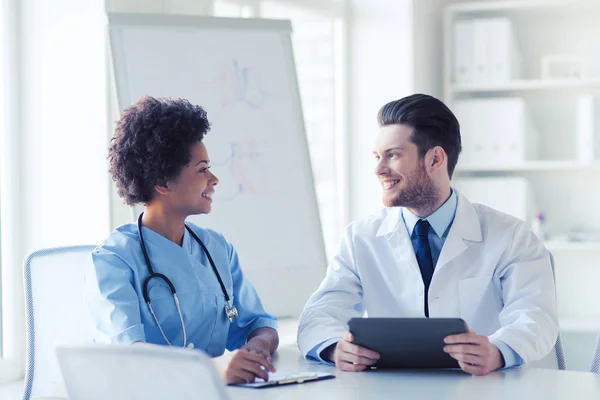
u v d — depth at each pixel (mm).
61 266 1938
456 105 3689
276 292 2674
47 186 2896
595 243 3527
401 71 3645
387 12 3668
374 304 1944
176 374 1025
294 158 2791
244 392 1401
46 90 2895
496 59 3646
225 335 1833
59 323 1913
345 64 3748
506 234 1890
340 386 1445
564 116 3793
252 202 2688
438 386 1436
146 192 1780
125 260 1705
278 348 1903
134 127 1757
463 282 1856
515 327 1684
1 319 2891
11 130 2887
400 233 1922
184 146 1759
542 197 3820
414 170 1854
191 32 2688
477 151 3662
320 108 3764
